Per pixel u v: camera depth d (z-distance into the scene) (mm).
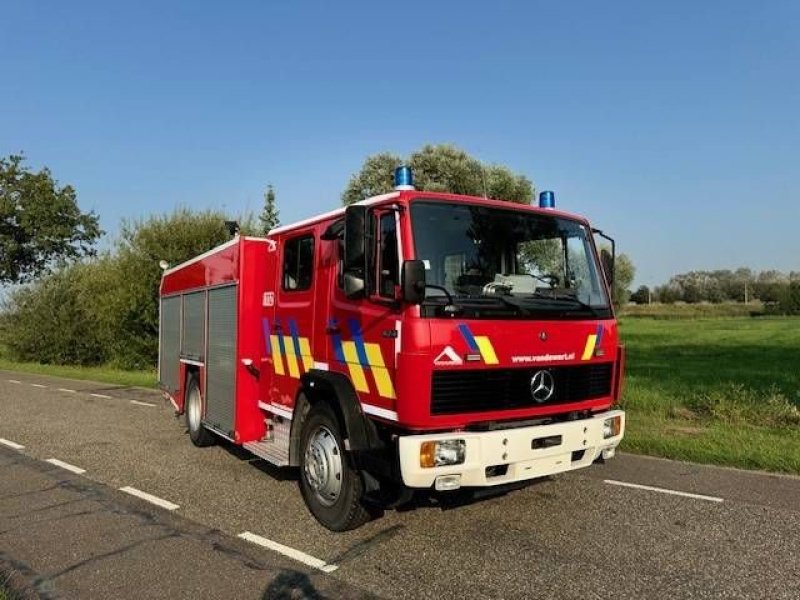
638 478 7203
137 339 24453
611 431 5730
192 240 24109
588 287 5969
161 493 6852
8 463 8336
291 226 6684
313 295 6129
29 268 35219
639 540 5254
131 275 24000
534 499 6383
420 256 4930
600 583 4441
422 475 4637
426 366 4727
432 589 4375
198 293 9031
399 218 4996
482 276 5219
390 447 5086
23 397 15609
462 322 4891
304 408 6203
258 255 7488
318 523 5785
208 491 6906
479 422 4992
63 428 10984
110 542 5383
